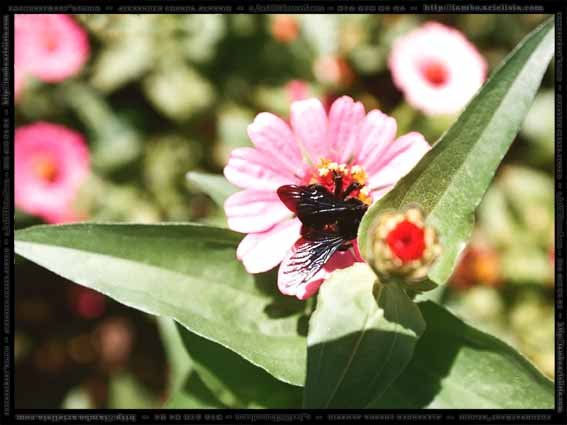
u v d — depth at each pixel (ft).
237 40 1.53
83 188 1.45
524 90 0.71
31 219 1.44
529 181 1.60
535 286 1.49
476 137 0.72
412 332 0.70
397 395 0.79
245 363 0.84
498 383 0.77
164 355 1.54
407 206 0.71
